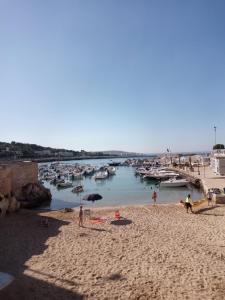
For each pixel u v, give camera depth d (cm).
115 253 1820
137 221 2662
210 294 1277
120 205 3934
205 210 3072
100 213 3156
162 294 1288
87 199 4041
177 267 1572
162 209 3259
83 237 2195
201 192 5203
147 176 7294
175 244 1961
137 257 1739
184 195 4909
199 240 2036
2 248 2002
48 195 4969
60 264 1672
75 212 3262
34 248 1981
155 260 1683
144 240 2070
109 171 9706
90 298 1273
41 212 3362
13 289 1373
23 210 3534
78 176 8456
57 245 2025
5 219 2939
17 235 2322
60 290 1355
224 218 2688
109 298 1267
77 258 1758
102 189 6019
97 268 1594
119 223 2598
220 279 1416
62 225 2605
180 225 2475
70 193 5675
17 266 1667
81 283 1419
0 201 3111
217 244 1941
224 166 6175
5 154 19925
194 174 6606
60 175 8481
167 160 13588
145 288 1347
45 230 2452
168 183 5859
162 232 2270
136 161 15875
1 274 1186
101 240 2103
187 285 1364
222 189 4081
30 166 4859
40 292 1341
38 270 1595
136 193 5275
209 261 1644
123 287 1362
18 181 4472
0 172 3375
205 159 9925
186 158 12938
